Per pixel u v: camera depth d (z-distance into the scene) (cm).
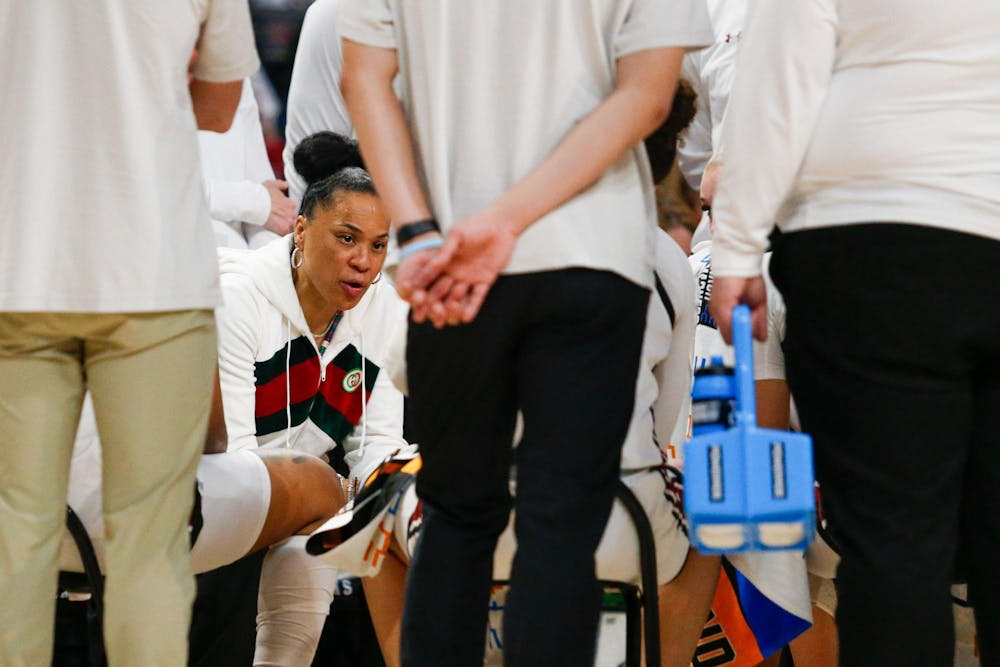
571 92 654
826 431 685
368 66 673
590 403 630
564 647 605
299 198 1338
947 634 656
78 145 704
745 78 698
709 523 634
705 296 988
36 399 718
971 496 690
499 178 652
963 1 653
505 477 666
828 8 674
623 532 763
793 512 627
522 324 637
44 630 722
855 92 671
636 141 659
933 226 648
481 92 653
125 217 701
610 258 641
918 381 659
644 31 659
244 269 1054
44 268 698
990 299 651
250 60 778
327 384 1093
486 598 663
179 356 717
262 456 938
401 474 810
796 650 1017
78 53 703
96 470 825
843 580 671
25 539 716
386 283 1113
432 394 652
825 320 680
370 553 805
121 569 712
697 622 855
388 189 654
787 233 698
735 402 662
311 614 998
